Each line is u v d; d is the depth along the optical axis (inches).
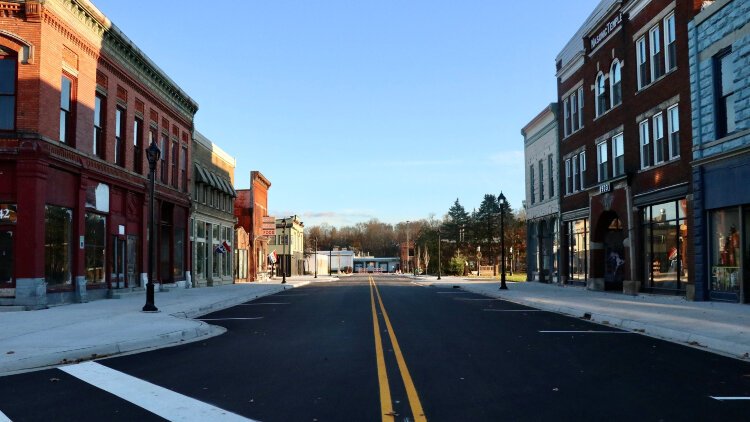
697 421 264.5
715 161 817.5
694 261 872.3
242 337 568.4
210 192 1747.0
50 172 864.9
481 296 1235.2
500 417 270.1
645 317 666.2
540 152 1670.8
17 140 814.5
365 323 679.1
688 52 884.6
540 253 1692.9
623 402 298.8
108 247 1056.2
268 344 514.6
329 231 7662.4
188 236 1525.6
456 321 701.9
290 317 770.2
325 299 1149.7
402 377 360.5
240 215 2327.8
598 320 703.1
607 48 1198.3
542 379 355.3
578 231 1396.4
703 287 848.3
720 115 820.6
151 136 1275.8
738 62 772.0
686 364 408.5
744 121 756.6
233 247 2011.6
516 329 617.6
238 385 343.6
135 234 1187.9
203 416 276.5
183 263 1509.6
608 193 1168.2
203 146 1694.1
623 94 1112.2
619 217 1121.4
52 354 431.2
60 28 884.0
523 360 422.3
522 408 286.2
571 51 1419.8
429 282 2180.1
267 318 760.3
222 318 766.5
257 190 2429.9
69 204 920.9
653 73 1002.1
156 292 1269.7
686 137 891.4
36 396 323.0
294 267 3624.5
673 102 928.9
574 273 1429.6
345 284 2068.2
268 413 279.9
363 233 7859.3
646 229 1043.9
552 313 813.2
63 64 896.9
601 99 1248.8
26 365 411.5
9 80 830.5
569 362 414.6
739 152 762.8
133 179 1156.5
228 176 1975.9
